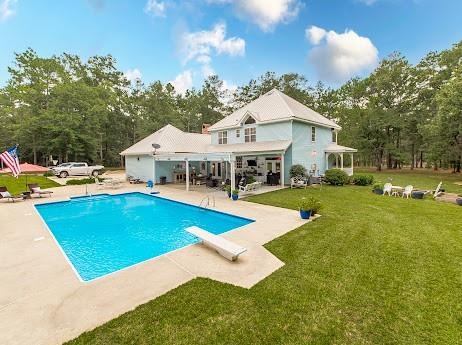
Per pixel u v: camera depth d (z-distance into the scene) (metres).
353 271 5.76
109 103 47.69
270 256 6.68
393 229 8.91
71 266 6.23
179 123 55.66
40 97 38.56
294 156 21.94
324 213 11.36
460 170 36.66
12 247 7.57
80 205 15.90
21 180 25.67
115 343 3.58
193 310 4.32
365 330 3.87
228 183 20.73
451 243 7.48
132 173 27.80
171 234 10.18
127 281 5.38
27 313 4.29
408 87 38.34
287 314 4.24
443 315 4.20
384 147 40.97
